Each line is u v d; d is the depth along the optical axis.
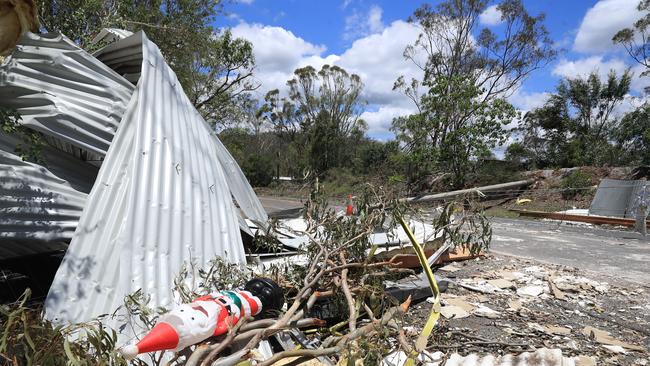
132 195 3.82
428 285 5.51
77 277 3.31
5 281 4.50
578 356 4.00
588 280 6.89
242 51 16.75
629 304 5.78
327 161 42.50
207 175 4.73
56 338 1.96
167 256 3.74
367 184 4.48
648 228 13.53
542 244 10.59
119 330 2.98
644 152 23.25
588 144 27.61
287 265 4.25
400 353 3.38
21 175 3.99
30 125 4.14
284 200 30.11
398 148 27.34
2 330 2.02
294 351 2.27
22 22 2.81
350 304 3.06
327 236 4.05
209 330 2.42
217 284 3.66
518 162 27.05
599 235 12.33
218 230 4.34
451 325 4.77
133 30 13.20
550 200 20.77
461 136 22.44
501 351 4.11
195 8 14.74
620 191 15.79
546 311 5.40
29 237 3.90
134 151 4.14
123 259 3.48
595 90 30.31
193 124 5.13
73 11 9.61
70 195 4.22
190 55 15.55
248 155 45.25
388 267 3.83
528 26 25.47
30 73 4.32
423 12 26.27
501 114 22.28
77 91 4.48
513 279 6.83
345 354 2.46
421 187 22.67
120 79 4.77
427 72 27.42
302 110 46.47
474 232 4.49
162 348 2.22
